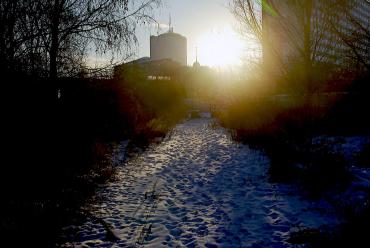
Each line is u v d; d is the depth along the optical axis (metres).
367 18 8.24
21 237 4.53
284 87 14.80
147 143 14.76
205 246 4.65
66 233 5.18
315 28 11.89
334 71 13.20
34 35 6.50
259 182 7.85
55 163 6.85
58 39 7.31
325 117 12.77
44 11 6.70
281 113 13.91
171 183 8.29
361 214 4.81
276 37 13.80
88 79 7.91
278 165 8.31
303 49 12.49
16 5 6.21
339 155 7.56
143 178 8.79
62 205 5.87
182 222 5.60
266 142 11.98
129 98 14.48
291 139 10.80
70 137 7.90
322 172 6.74
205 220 5.63
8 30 6.06
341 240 4.32
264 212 5.82
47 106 6.77
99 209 6.32
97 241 4.92
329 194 6.18
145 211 6.18
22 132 6.14
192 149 13.82
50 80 6.87
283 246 4.47
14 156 5.92
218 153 12.38
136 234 5.16
